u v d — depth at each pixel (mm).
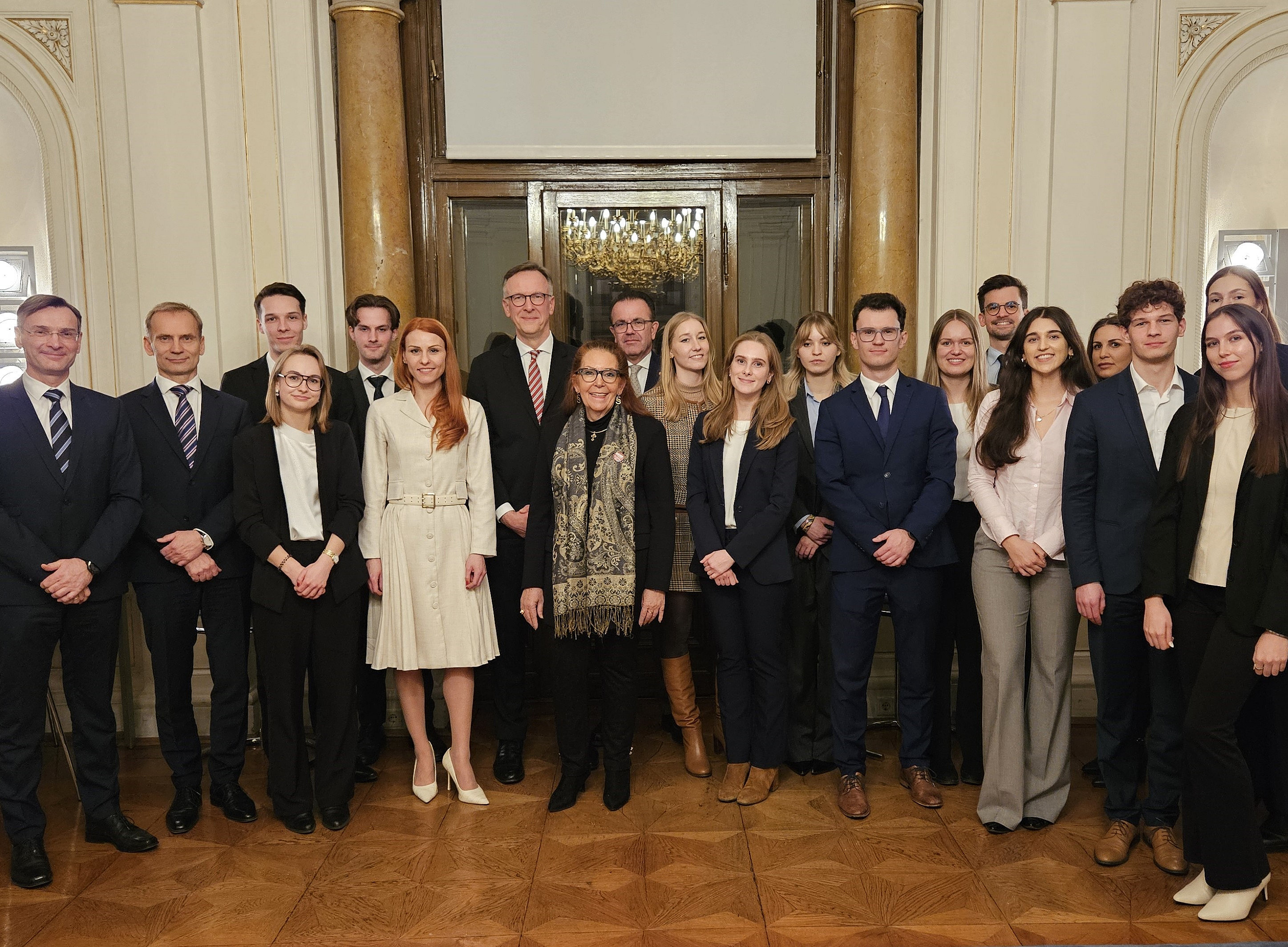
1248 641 2299
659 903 2479
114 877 2668
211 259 3756
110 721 2875
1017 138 3869
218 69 3732
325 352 3854
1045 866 2658
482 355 3549
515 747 3385
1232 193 3951
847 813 3000
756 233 4180
